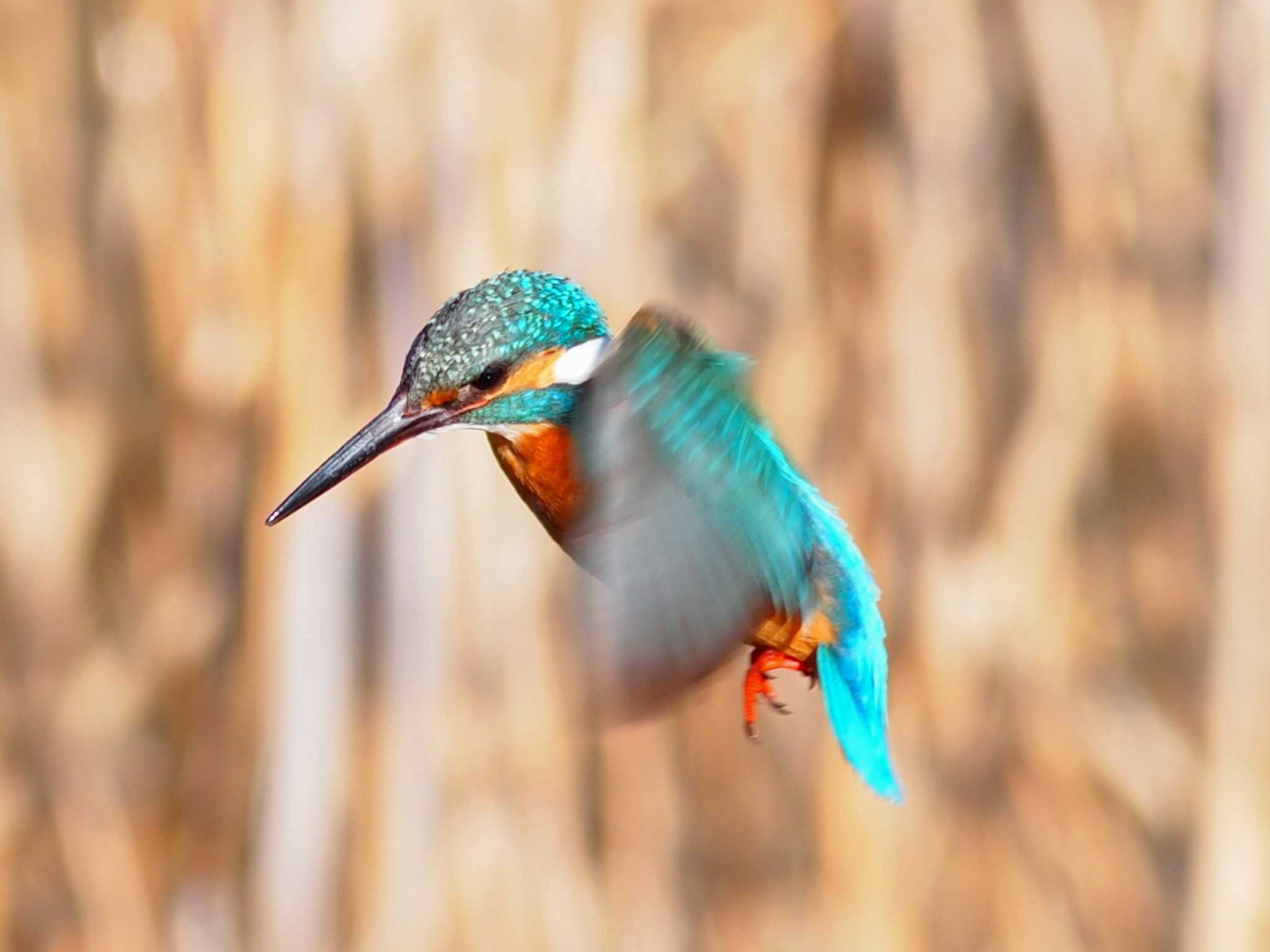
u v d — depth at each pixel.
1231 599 5.46
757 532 5.09
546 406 5.15
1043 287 5.46
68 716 5.47
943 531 5.44
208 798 5.46
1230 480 5.45
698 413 5.07
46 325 5.48
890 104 5.44
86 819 5.47
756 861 5.47
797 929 5.46
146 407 5.47
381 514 5.38
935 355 5.44
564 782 5.39
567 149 5.38
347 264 5.37
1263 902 5.45
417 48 5.36
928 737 5.45
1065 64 5.45
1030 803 5.46
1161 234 5.46
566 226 5.38
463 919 5.38
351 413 5.37
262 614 5.39
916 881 5.45
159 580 5.47
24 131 5.47
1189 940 5.45
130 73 5.43
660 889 5.44
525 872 5.38
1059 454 5.45
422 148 5.36
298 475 5.37
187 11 5.42
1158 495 5.50
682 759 5.47
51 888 5.48
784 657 5.15
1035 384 5.45
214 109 5.39
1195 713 5.49
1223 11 5.45
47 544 5.47
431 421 5.16
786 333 5.44
